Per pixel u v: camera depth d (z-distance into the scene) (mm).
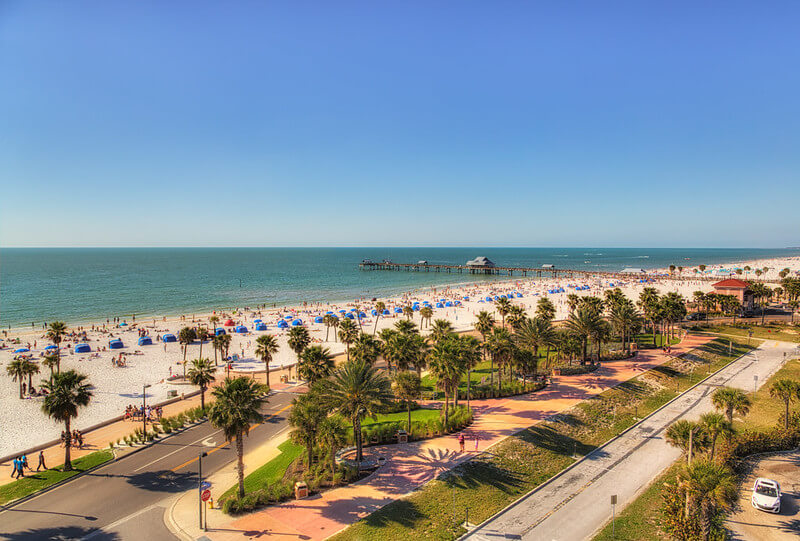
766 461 40156
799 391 44219
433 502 32812
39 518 31672
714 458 38688
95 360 83562
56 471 39094
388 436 44719
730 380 65000
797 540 28812
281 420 52031
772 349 82312
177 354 88938
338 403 39000
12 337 101062
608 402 54844
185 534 29641
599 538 28953
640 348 84562
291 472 38281
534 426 46750
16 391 64125
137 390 65750
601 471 38656
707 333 95875
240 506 32219
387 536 28859
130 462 41125
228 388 33656
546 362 71438
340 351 91375
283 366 78125
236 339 103312
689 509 29578
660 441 44969
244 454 42969
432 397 59750
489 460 39281
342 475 36812
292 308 149250
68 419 39312
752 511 32125
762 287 128250
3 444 45875
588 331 70938
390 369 69875
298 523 30609
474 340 55469
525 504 33281
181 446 44812
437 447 42312
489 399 57031
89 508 33062
